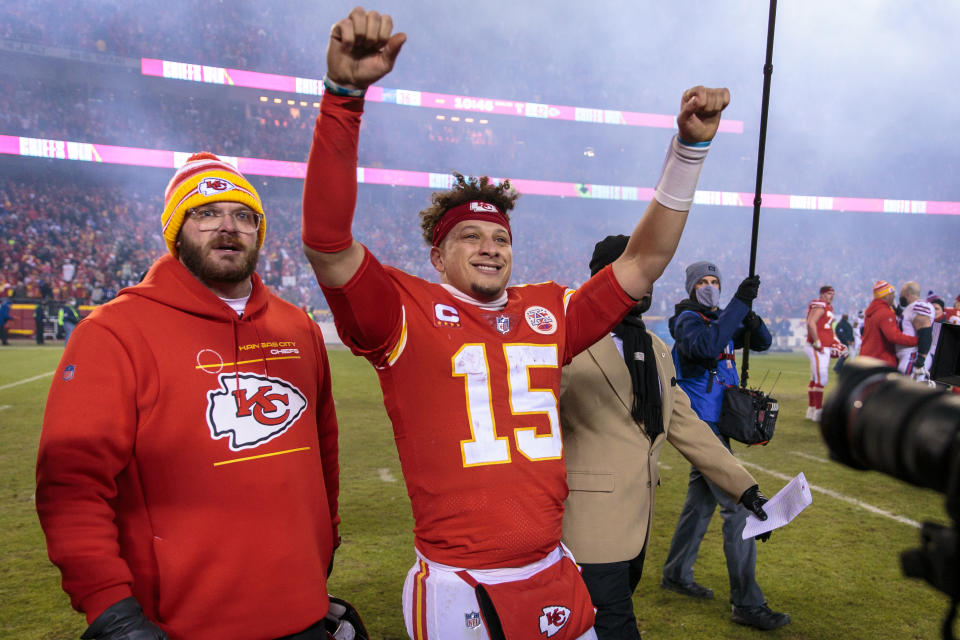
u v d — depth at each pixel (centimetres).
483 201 180
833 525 445
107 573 135
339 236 143
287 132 3192
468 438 161
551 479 168
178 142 2975
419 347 163
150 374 151
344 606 182
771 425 333
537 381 172
